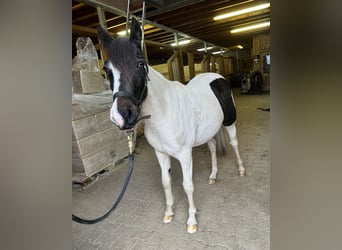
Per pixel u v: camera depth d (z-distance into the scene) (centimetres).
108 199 216
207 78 201
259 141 331
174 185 228
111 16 373
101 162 261
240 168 230
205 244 144
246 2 462
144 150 349
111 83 111
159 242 151
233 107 210
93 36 379
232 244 142
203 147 334
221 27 666
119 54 104
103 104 267
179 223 167
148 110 126
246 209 175
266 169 241
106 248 151
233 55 1432
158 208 193
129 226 172
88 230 171
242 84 968
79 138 234
